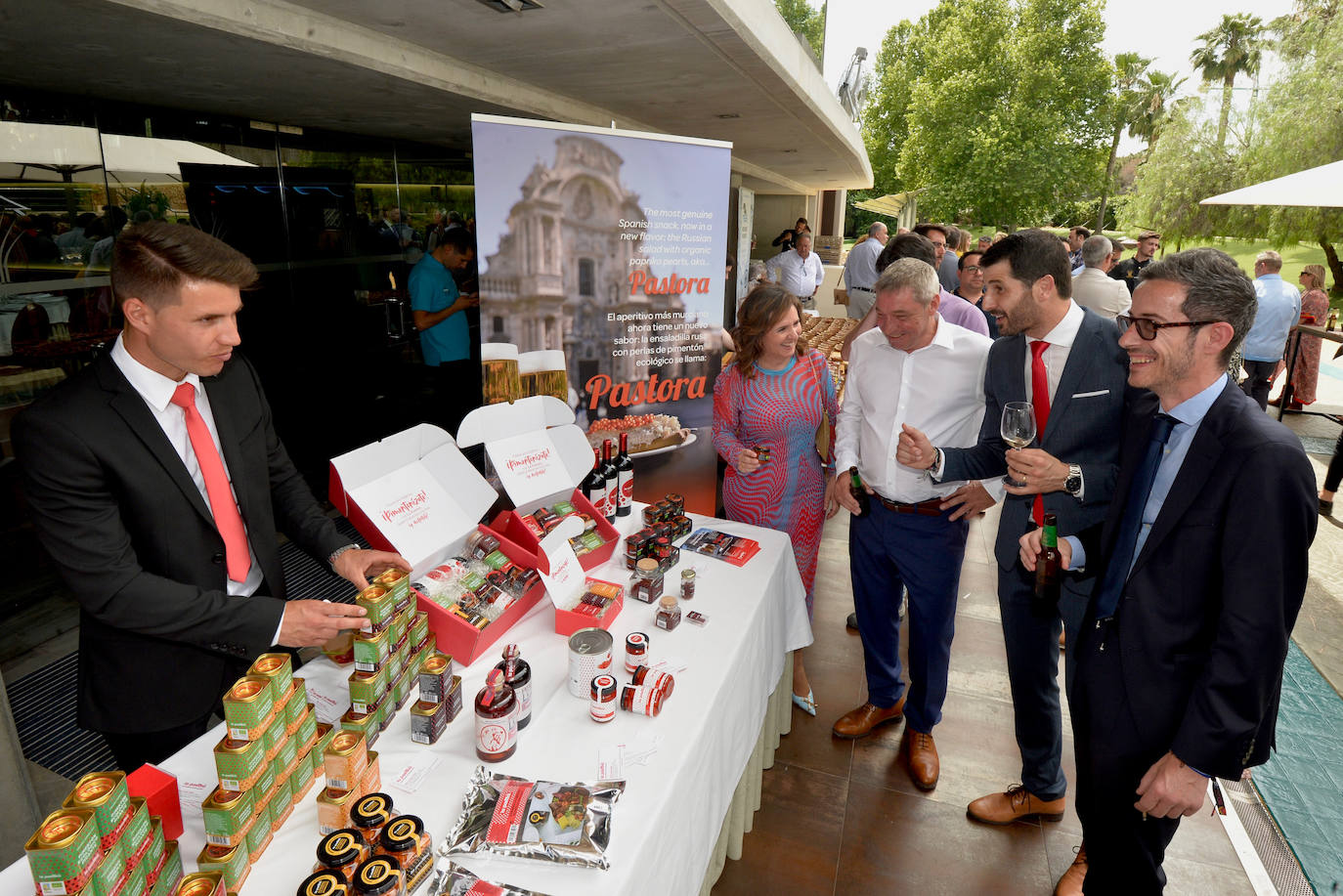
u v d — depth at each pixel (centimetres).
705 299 282
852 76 1003
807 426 249
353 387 616
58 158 367
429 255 512
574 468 206
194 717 151
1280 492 122
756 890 206
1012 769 259
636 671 147
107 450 130
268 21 238
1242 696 127
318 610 130
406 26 273
